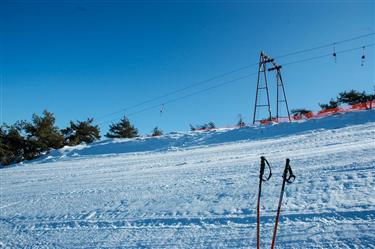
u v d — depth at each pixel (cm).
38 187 1417
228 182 968
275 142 2083
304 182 828
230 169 1201
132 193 1003
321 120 2617
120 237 661
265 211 670
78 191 1165
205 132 3120
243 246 548
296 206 668
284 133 2562
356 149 1206
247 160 1396
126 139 3478
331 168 930
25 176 1925
